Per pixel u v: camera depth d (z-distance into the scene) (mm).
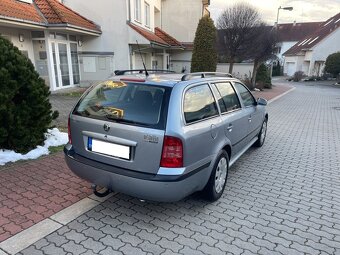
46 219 3287
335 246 3012
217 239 3057
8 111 4672
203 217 3473
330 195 4172
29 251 2770
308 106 14062
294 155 5980
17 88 4781
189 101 3312
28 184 4094
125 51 15078
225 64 24281
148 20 18438
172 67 23234
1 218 3258
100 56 15289
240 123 4512
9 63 4707
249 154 5977
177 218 3432
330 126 9148
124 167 3139
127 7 14562
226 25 17547
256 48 18875
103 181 3270
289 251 2908
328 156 5980
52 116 5762
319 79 37594
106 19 14859
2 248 2791
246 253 2855
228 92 4453
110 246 2887
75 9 15000
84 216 3393
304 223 3416
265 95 18734
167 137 2930
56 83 13422
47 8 12609
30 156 5059
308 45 43688
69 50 14273
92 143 3355
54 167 4707
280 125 9102
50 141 5766
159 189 2955
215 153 3615
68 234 3049
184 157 3016
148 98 3184
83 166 3395
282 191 4262
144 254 2791
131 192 3105
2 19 9680
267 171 5043
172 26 23078
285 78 44719
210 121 3561
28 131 5121
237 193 4148
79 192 3939
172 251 2846
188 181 3107
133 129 3025
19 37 11867
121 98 3342
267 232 3211
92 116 3385
